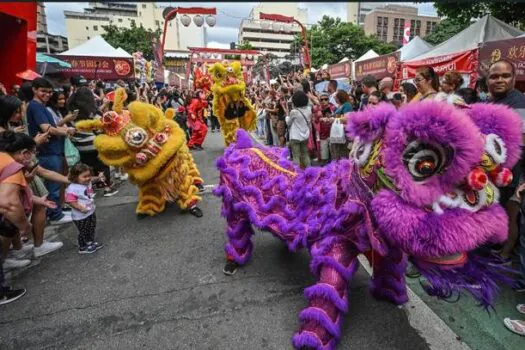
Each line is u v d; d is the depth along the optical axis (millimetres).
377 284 2453
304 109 5238
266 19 14625
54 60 10805
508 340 2100
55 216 4277
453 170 1334
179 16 12203
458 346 2059
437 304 2471
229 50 21250
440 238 1392
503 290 2570
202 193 5293
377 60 11547
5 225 2855
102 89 7848
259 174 2588
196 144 9117
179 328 2340
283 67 17609
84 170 3420
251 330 2285
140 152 3830
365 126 1671
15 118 3395
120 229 4051
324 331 1896
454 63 7207
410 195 1408
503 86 2789
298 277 2881
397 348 2062
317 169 2275
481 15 9828
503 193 2842
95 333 2332
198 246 3545
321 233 2010
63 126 4223
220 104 7078
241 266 3074
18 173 2742
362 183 1744
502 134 1504
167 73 24375
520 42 5477
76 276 3051
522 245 2385
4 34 4754
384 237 1687
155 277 2982
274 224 2367
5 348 2232
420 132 1352
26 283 2965
